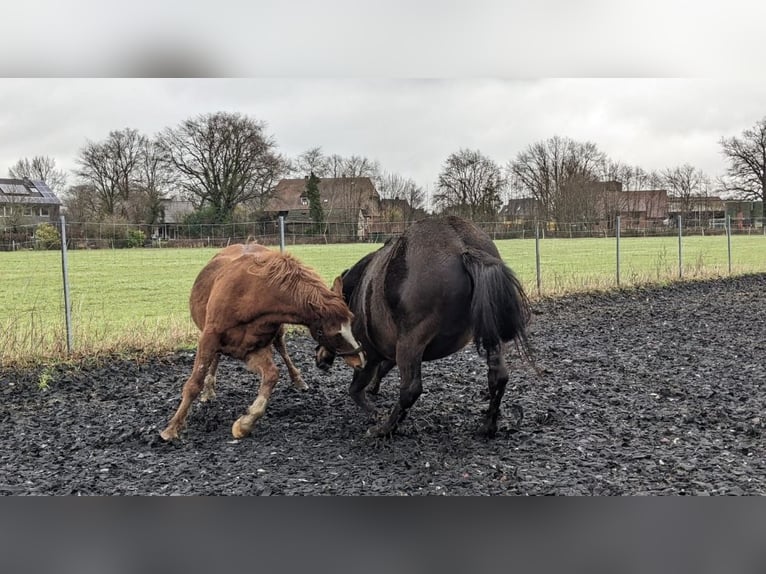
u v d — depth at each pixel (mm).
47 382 7652
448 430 5766
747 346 10023
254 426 5629
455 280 4734
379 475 4719
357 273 5914
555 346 10039
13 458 5242
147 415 6434
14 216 35750
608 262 25422
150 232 29375
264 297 5367
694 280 18984
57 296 17438
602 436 5547
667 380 7676
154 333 9625
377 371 6750
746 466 4766
